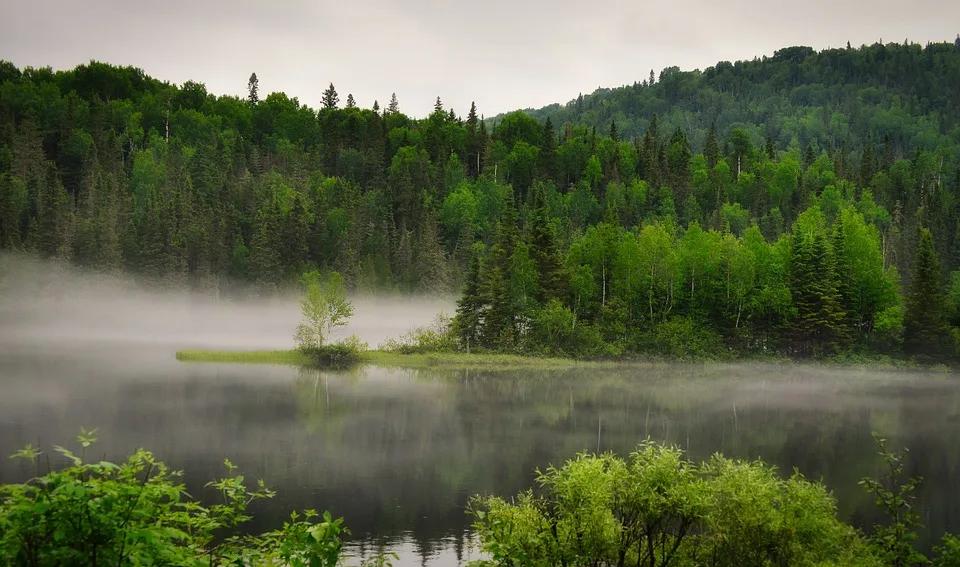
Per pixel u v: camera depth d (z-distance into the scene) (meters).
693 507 14.88
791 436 47.97
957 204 179.38
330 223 160.00
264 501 31.38
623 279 102.00
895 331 92.81
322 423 50.19
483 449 42.50
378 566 14.47
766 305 95.19
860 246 98.44
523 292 98.69
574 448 43.09
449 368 86.00
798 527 14.80
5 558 7.90
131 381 71.12
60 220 144.25
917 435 48.94
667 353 92.44
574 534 14.80
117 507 8.52
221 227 147.12
